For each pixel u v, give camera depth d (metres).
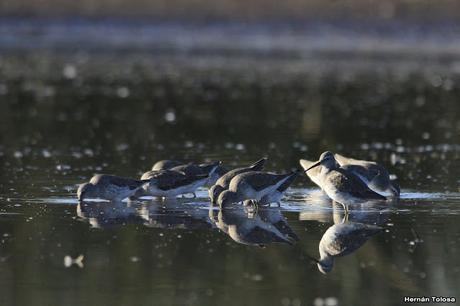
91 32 112.56
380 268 31.89
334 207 40.50
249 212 39.56
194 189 41.75
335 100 76.25
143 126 63.66
